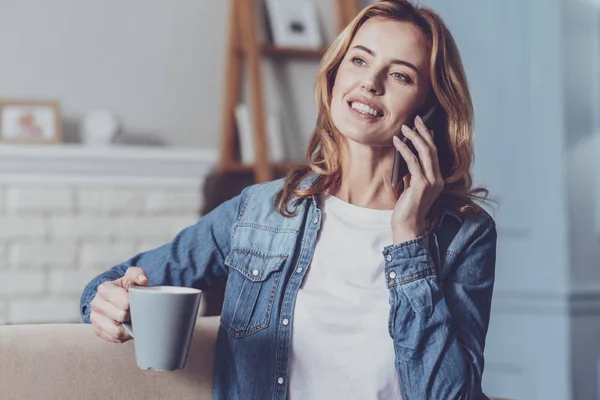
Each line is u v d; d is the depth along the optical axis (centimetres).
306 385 155
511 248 387
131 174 425
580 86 379
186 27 458
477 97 393
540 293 380
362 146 164
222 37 464
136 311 123
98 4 444
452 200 167
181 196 435
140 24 451
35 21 435
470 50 394
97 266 424
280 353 156
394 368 154
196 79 461
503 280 387
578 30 379
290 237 163
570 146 378
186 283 166
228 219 169
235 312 161
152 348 123
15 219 412
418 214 157
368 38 160
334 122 163
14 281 414
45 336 150
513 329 384
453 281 160
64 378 148
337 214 165
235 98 456
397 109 159
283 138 476
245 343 159
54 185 415
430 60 161
